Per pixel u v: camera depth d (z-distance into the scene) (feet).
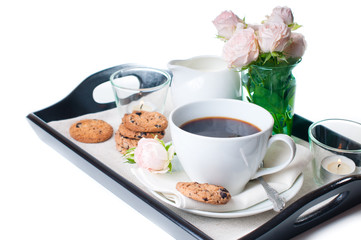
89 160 2.78
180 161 2.60
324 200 2.48
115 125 3.14
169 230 2.53
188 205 2.46
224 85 2.98
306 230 2.52
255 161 2.53
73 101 3.23
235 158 2.49
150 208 2.54
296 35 2.81
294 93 2.92
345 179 2.47
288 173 2.61
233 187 2.57
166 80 3.11
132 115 2.97
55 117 3.20
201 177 2.56
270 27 2.69
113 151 2.95
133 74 3.17
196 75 2.98
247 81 2.90
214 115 2.67
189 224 2.44
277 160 2.68
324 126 2.86
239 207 2.49
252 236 2.34
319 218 2.53
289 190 2.58
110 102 3.31
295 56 2.80
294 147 2.52
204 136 2.47
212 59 3.10
